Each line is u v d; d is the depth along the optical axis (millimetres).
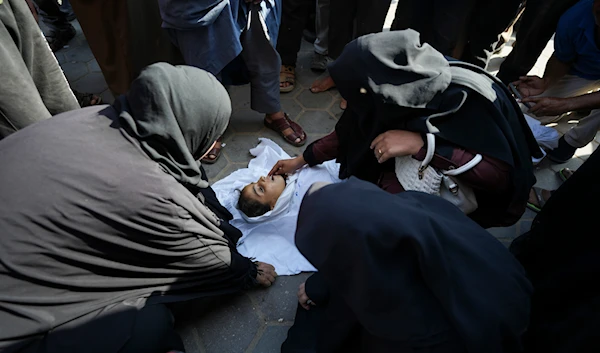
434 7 2529
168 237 1342
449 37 2576
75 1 2211
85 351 1255
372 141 1539
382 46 1281
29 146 1229
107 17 2264
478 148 1340
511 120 1440
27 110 1644
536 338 1183
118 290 1408
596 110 2307
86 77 3289
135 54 2436
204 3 1881
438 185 1444
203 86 1369
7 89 1540
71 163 1199
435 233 801
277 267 2039
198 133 1391
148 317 1396
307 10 2875
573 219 1371
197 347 1773
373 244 729
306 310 1652
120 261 1363
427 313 797
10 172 1189
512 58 2873
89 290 1334
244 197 2203
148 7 2270
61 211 1178
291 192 2254
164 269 1478
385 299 762
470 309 809
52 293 1262
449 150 1369
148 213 1246
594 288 1185
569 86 2420
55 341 1240
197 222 1440
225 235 1803
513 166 1337
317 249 784
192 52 2127
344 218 751
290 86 3188
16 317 1201
